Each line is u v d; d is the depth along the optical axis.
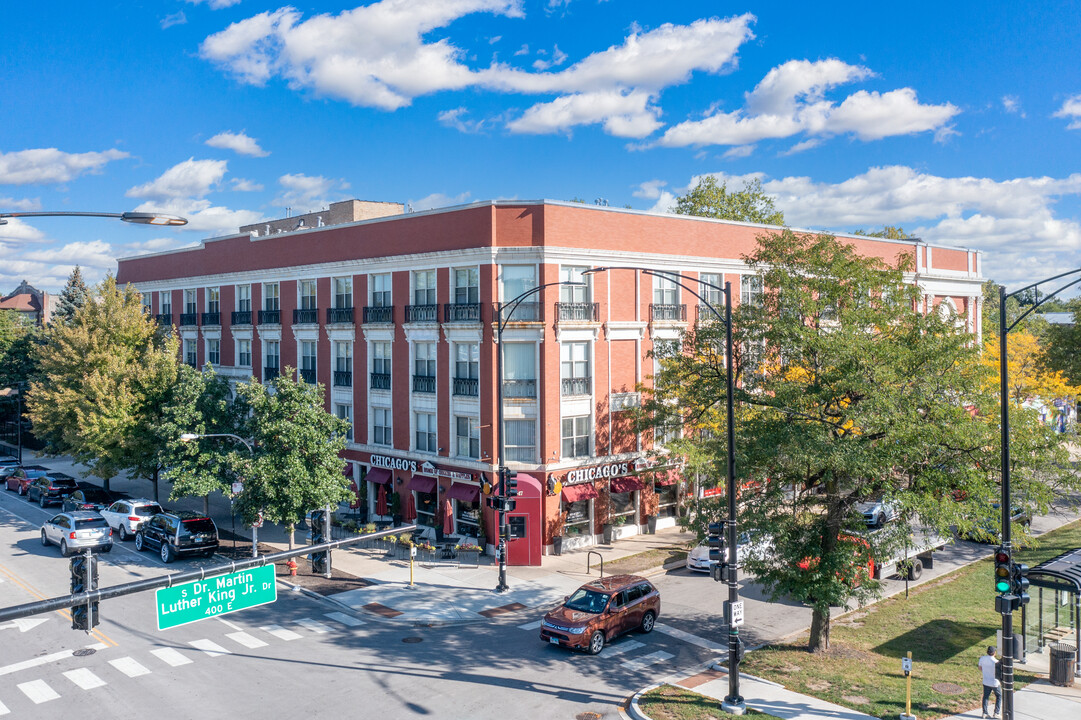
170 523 34.81
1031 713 18.97
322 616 27.59
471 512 37.62
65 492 47.88
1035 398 48.03
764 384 24.42
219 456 34.69
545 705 19.73
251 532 40.62
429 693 20.47
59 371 48.72
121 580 31.42
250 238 50.72
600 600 24.61
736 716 18.97
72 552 34.91
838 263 24.80
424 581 31.86
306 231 46.25
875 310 23.81
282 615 27.64
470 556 35.28
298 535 39.84
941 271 56.94
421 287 39.53
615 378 38.38
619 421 38.62
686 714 19.11
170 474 34.81
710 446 24.47
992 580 31.55
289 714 19.06
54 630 25.62
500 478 30.72
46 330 56.03
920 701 19.80
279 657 23.22
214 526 35.38
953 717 18.89
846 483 22.64
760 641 24.88
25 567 33.28
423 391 39.56
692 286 41.16
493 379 36.03
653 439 38.81
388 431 41.72
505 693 20.52
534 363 35.97
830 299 24.56
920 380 21.72
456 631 25.95
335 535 38.84
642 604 25.59
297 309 46.94
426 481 39.16
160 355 43.91
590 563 34.53
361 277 42.53
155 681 21.23
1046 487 21.44
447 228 37.56
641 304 39.06
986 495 21.02
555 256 35.69
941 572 32.81
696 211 72.81
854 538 22.55
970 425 20.50
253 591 16.95
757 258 27.52
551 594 30.08
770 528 22.05
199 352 56.31
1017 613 26.98
